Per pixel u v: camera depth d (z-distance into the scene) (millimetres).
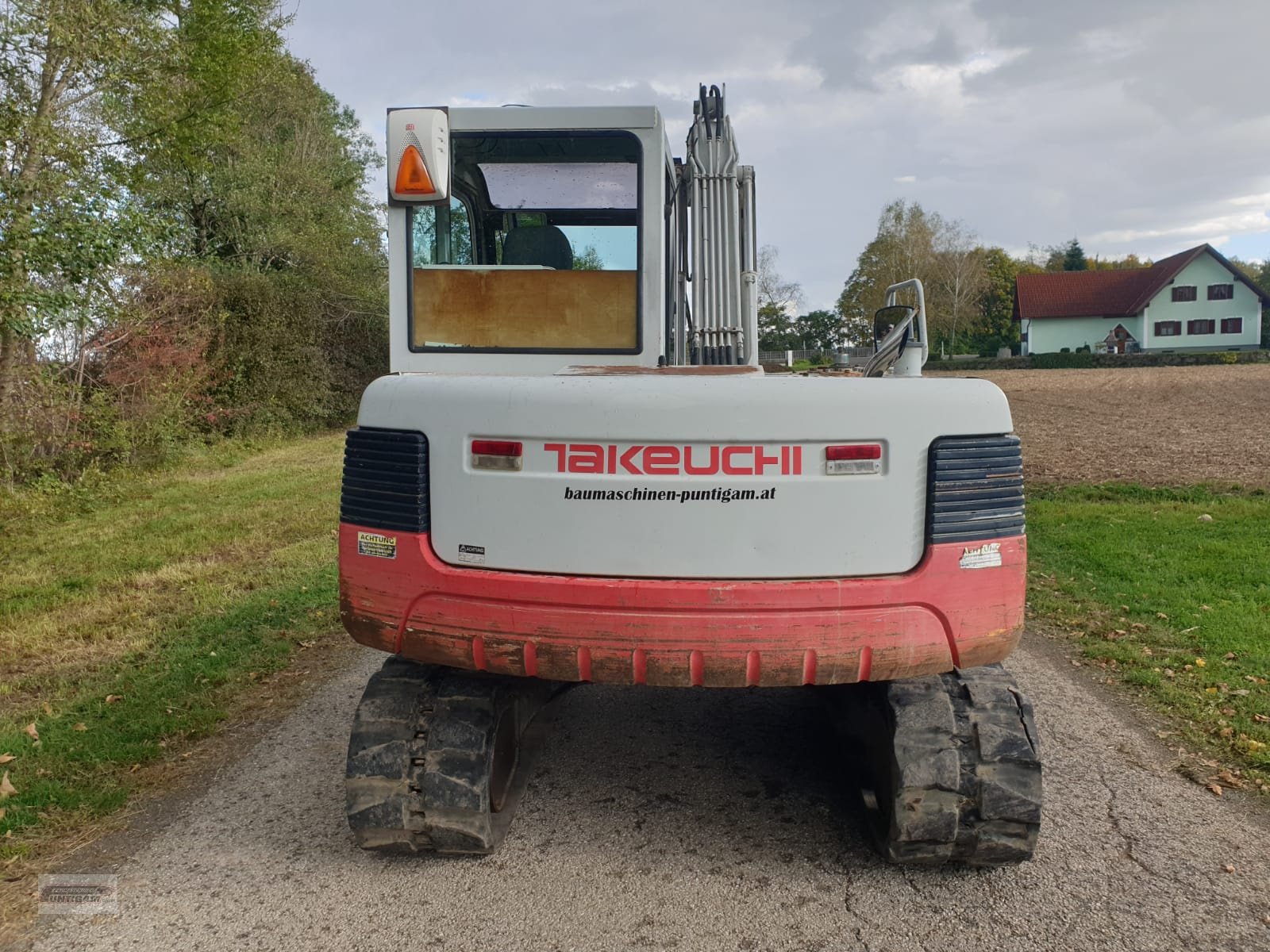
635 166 3609
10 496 10570
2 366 11336
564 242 3668
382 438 3037
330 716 4777
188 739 4488
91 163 10953
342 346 24406
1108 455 14469
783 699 5039
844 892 3129
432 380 3002
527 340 3605
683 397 2785
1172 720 4570
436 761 3115
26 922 2982
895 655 2824
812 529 2797
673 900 3088
